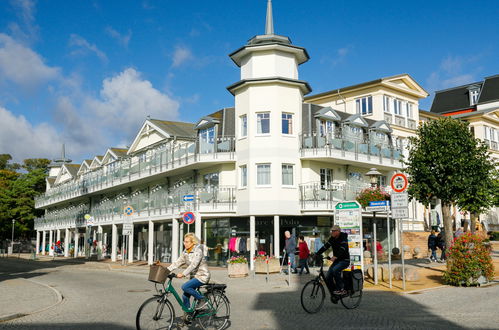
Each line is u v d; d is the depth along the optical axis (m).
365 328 8.71
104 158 48.22
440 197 20.98
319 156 27.50
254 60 28.73
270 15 30.42
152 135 38.31
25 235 73.06
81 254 50.34
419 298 12.56
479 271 14.86
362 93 37.62
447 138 20.72
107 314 10.85
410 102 39.44
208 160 28.61
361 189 27.70
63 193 54.22
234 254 27.81
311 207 26.83
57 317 10.51
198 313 8.55
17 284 18.03
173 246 29.33
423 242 31.75
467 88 54.41
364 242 28.73
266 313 10.57
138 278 22.03
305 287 10.47
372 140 31.47
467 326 8.82
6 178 72.00
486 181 20.91
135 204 35.47
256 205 26.72
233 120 29.31
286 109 27.78
